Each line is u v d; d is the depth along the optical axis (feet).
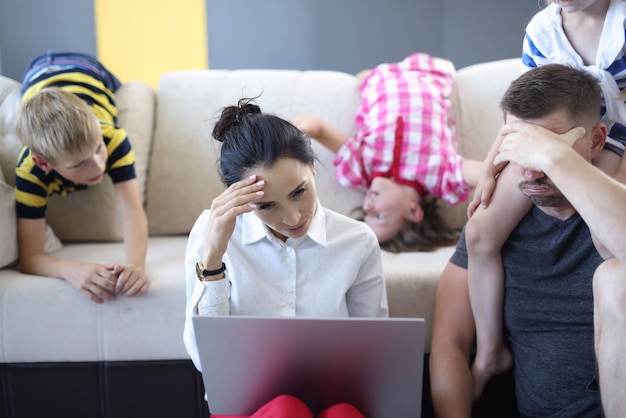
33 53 8.84
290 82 7.25
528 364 4.61
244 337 3.73
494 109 7.05
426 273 5.32
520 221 4.64
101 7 8.77
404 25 9.03
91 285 5.06
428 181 6.49
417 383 3.83
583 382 4.30
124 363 5.26
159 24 8.87
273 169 3.76
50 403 5.34
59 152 5.09
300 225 3.98
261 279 4.30
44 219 5.73
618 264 3.58
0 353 5.24
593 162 4.33
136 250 5.55
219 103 7.08
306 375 3.88
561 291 4.47
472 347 5.17
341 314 4.39
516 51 9.07
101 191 6.48
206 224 4.34
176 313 5.16
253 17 8.95
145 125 6.96
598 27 4.44
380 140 6.61
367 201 6.43
